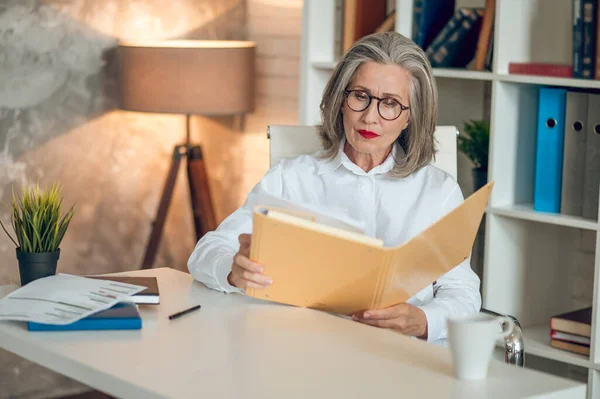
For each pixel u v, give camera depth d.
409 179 2.13
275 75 4.02
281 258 1.62
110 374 1.33
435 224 1.60
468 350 1.32
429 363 1.41
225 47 3.68
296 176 2.17
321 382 1.31
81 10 3.65
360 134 2.00
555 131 2.61
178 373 1.34
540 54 2.79
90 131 3.74
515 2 2.69
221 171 4.20
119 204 3.89
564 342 2.62
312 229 1.54
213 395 1.25
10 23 3.45
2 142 3.48
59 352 1.43
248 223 2.07
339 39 3.49
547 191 2.64
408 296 1.79
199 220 3.83
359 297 1.71
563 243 2.97
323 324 1.62
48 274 1.81
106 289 1.71
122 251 3.93
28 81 3.52
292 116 3.95
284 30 3.96
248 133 4.20
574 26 2.53
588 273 2.92
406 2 2.95
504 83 2.69
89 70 3.70
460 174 3.13
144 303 1.69
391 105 1.99
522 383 1.32
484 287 2.78
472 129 2.91
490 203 2.74
